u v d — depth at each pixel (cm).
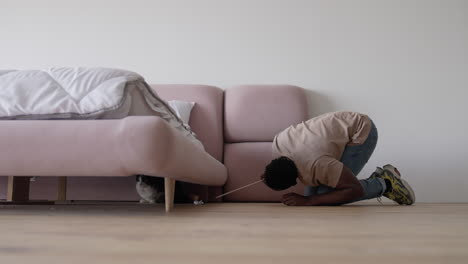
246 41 353
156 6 357
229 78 352
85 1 357
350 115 237
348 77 347
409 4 349
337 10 352
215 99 322
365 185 236
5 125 158
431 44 347
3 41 356
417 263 69
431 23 348
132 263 67
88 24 357
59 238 95
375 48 348
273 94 324
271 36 353
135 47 355
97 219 143
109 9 357
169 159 155
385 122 343
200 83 352
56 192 271
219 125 319
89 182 272
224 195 291
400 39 348
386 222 139
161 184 240
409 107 343
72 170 157
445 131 341
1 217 148
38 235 100
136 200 271
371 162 339
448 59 345
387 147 340
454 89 343
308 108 345
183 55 354
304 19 353
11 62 355
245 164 304
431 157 339
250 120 319
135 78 176
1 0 358
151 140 149
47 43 356
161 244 87
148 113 188
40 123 157
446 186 336
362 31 350
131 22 356
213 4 356
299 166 218
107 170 156
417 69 346
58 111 164
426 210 207
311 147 220
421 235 105
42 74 176
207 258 71
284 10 354
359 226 125
